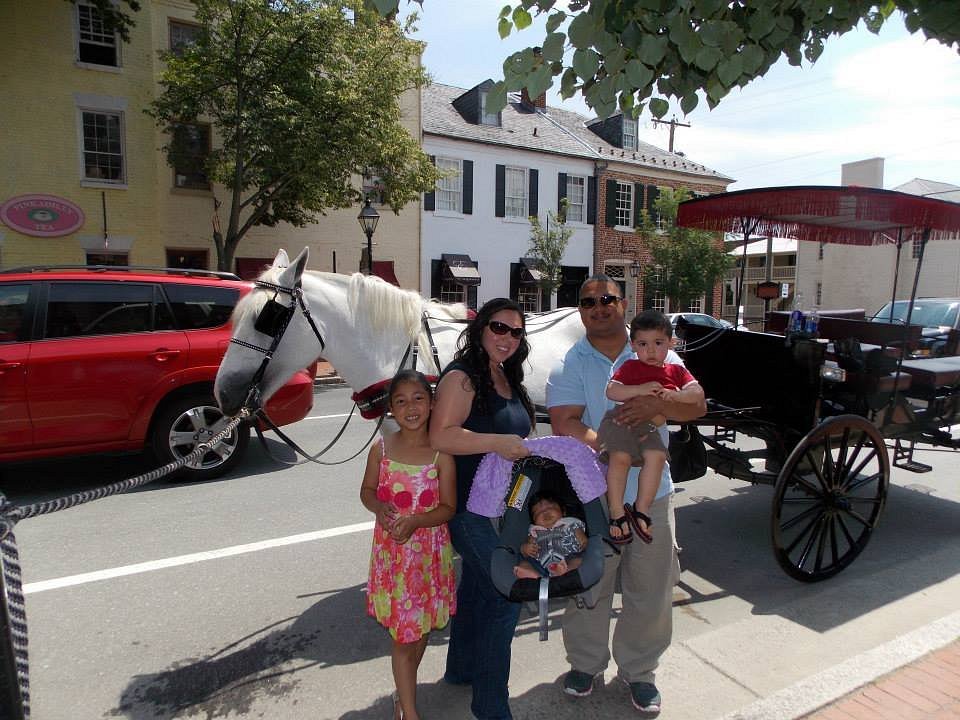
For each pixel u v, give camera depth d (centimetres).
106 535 486
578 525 241
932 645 312
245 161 1455
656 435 269
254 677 317
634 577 282
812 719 261
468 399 250
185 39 1595
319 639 350
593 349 297
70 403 552
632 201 2492
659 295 2552
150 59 1540
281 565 440
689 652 322
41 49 1425
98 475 646
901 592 394
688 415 267
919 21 247
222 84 1355
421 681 316
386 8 227
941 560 446
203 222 1672
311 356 378
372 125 1410
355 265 1931
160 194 1606
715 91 274
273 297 368
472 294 2159
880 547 487
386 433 372
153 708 293
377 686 311
